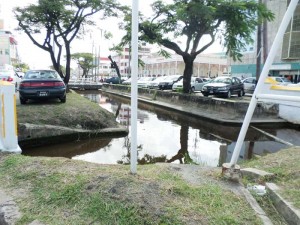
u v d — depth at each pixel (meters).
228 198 3.09
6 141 4.80
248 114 3.48
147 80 31.20
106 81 37.06
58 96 10.60
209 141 9.46
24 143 7.81
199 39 16.94
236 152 3.64
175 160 7.44
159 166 4.25
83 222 2.62
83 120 9.27
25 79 10.26
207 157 7.63
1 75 16.64
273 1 30.30
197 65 65.50
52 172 3.64
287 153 4.72
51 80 10.43
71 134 8.66
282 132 10.70
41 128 8.10
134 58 3.15
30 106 9.95
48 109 9.57
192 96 15.90
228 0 14.05
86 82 33.88
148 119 13.92
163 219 2.56
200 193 3.09
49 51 18.05
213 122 12.38
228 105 12.91
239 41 15.99
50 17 16.56
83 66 57.28
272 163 4.27
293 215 2.81
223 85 18.88
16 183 3.50
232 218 2.68
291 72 29.48
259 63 17.77
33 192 3.24
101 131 9.22
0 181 3.58
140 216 2.59
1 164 4.14
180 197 2.94
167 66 66.75
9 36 51.53
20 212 2.86
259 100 3.42
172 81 27.34
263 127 11.63
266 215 2.89
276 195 3.20
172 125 12.29
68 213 2.77
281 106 12.05
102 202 2.79
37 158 4.31
